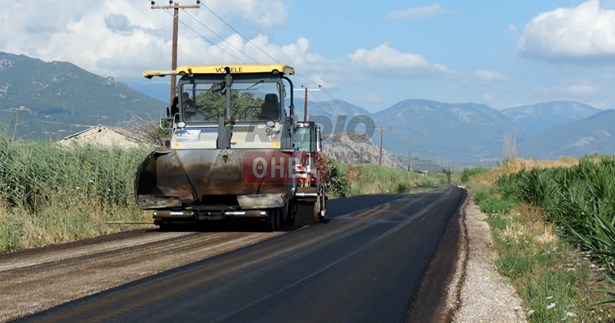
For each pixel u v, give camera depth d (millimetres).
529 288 9273
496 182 52875
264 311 7988
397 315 7969
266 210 16844
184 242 14328
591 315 7953
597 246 12234
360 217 22719
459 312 8242
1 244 12898
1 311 7750
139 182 16625
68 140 20281
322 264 11562
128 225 17594
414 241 15289
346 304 8477
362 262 11875
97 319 7445
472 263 12133
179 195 16906
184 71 17453
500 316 8117
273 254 12648
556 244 13492
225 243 14258
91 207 18047
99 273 10250
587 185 18344
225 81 17453
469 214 25141
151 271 10484
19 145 18234
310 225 19234
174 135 17453
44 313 7676
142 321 7402
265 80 17547
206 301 8445
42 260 11523
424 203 32781
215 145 17297
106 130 30344
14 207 17031
